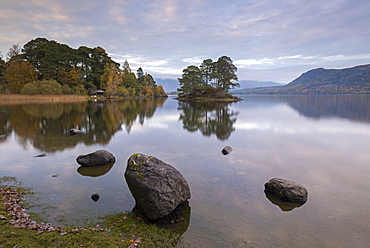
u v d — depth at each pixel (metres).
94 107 46.00
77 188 7.92
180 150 13.41
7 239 4.49
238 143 15.31
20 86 73.94
